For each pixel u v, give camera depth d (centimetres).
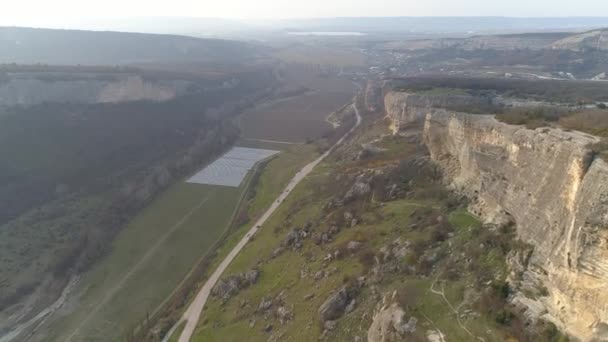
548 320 3525
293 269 6731
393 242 5744
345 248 6269
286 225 8575
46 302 7625
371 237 6225
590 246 3136
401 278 4962
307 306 5544
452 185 6525
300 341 4997
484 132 5556
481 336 3703
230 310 6594
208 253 9000
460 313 4034
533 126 4659
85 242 9144
